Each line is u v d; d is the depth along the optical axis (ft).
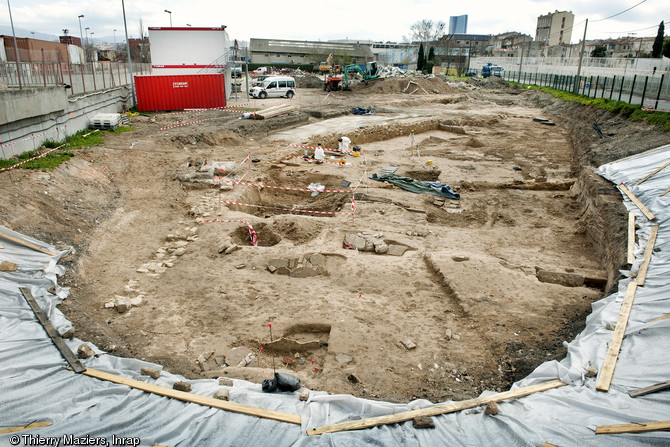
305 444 15.72
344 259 32.99
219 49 100.58
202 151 60.85
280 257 32.94
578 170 59.93
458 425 17.15
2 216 29.68
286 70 203.72
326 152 67.51
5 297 23.66
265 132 74.79
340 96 132.46
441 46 279.08
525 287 29.14
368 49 239.50
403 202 46.60
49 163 40.88
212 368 21.72
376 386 20.62
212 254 33.40
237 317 25.93
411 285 29.73
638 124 63.26
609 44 262.88
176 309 26.61
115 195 42.57
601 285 30.89
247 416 17.40
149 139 58.95
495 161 67.21
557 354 22.31
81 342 21.50
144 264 31.86
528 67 211.00
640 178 42.06
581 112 90.79
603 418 16.33
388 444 15.83
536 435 15.74
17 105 41.96
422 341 24.02
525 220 44.19
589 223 40.24
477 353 23.13
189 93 87.56
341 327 24.97
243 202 45.57
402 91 149.89
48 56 61.87
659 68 114.21
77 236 33.30
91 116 64.23
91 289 28.22
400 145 77.71
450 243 37.58
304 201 49.98
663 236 30.32
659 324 20.52
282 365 22.77
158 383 19.15
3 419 15.76
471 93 155.74
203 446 15.62
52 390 17.76
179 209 42.11
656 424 15.16
